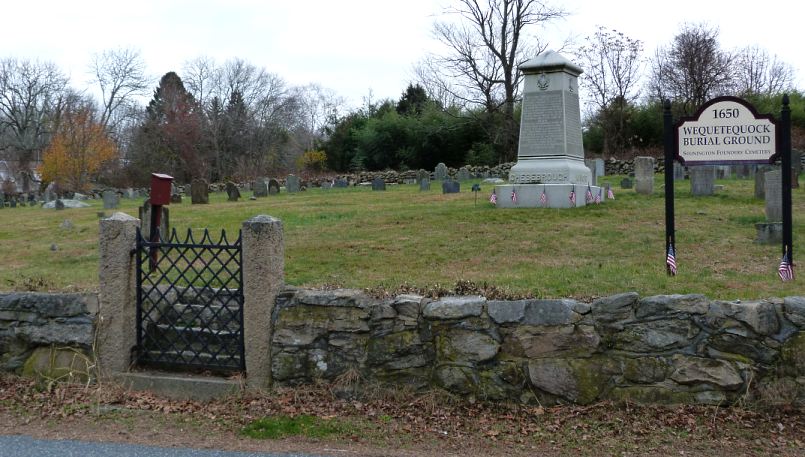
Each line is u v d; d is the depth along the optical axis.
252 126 60.25
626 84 42.53
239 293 6.62
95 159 47.84
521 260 9.97
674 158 8.32
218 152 57.69
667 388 5.62
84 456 5.13
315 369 6.20
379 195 23.56
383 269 9.66
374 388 6.04
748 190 18.11
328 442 5.38
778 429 5.27
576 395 5.73
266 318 6.34
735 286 7.88
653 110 42.78
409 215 14.95
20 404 6.34
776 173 12.59
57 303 6.82
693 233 11.68
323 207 19.25
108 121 64.50
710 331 5.60
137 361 6.88
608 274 8.59
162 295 6.95
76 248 13.77
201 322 6.84
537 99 16.14
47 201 35.09
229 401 6.26
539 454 5.12
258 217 6.43
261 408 6.03
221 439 5.49
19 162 62.81
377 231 13.08
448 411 5.82
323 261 10.30
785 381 5.48
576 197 15.21
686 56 40.53
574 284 8.00
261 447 5.30
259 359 6.35
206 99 62.38
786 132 7.90
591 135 44.84
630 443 5.21
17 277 10.10
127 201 32.66
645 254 10.12
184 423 5.84
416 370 6.02
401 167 48.09
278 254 6.45
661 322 5.67
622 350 5.72
